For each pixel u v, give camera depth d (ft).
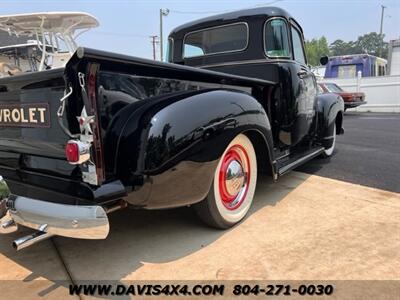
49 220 7.13
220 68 13.93
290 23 13.00
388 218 10.40
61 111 6.90
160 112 7.52
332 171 15.92
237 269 7.97
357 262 8.07
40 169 8.10
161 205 7.89
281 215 10.80
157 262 8.38
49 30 18.97
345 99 46.34
